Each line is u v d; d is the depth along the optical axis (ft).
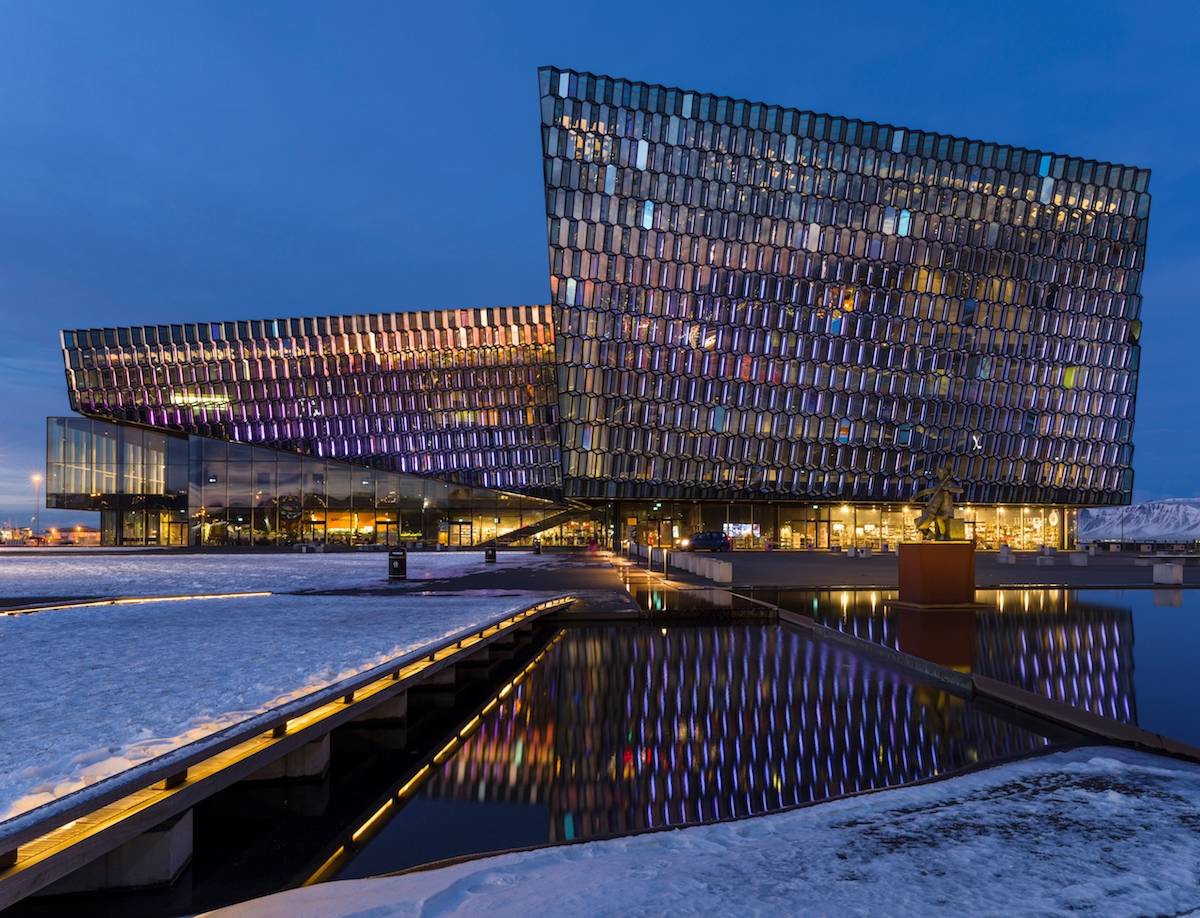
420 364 230.48
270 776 23.48
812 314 218.79
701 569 102.73
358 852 18.15
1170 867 13.71
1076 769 20.93
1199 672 34.45
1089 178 231.30
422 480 234.38
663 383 211.41
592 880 14.02
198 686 25.73
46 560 155.12
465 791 22.39
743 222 215.31
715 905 12.43
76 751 18.12
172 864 16.80
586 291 207.10
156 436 239.30
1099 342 232.94
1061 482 231.50
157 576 98.99
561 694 34.86
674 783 22.29
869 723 28.27
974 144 224.94
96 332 234.58
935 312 223.51
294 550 213.87
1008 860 14.19
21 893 13.05
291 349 232.94
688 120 212.84
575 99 207.82
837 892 12.84
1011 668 35.53
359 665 29.81
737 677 37.70
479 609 53.47
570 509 236.02
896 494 222.07
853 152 220.43
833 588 82.12
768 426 216.33
